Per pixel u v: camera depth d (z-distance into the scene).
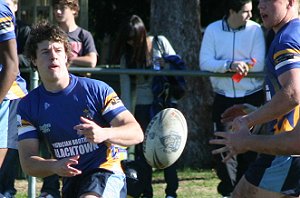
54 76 12.36
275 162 12.70
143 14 48.78
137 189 13.06
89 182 12.25
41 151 16.17
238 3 19.02
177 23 29.30
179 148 14.59
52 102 12.52
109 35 49.66
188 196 21.89
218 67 18.89
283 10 12.67
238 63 18.66
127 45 19.81
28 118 12.68
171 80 19.61
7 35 13.23
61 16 19.89
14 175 17.02
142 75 19.62
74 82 12.55
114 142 11.86
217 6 43.91
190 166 28.41
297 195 12.70
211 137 28.72
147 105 19.84
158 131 14.50
